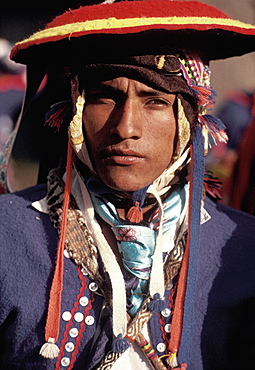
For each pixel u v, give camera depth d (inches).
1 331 70.6
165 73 66.5
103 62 66.5
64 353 68.7
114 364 68.7
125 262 70.4
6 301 69.5
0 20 132.6
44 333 68.6
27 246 71.5
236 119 159.8
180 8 67.9
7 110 131.0
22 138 92.7
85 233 71.3
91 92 67.7
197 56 69.6
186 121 67.6
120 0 71.1
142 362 69.1
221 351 70.6
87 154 69.7
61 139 89.1
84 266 70.1
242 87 184.4
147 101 66.6
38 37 68.4
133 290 70.1
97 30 63.9
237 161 120.3
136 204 70.4
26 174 94.7
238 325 71.8
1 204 75.3
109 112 67.0
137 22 63.5
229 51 76.3
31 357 69.0
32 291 69.8
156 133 66.7
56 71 81.4
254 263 73.2
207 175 78.4
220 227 75.6
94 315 69.6
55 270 69.4
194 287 69.5
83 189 72.9
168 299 70.4
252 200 117.3
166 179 71.2
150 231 70.3
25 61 77.3
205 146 75.5
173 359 68.8
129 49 65.8
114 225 71.4
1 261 70.7
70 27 66.2
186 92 66.9
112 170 66.7
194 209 71.0
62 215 71.1
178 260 71.0
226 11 187.5
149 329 69.7
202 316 70.8
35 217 73.9
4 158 96.0
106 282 69.9
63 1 99.4
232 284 72.1
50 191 74.9
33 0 121.4
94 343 68.9
